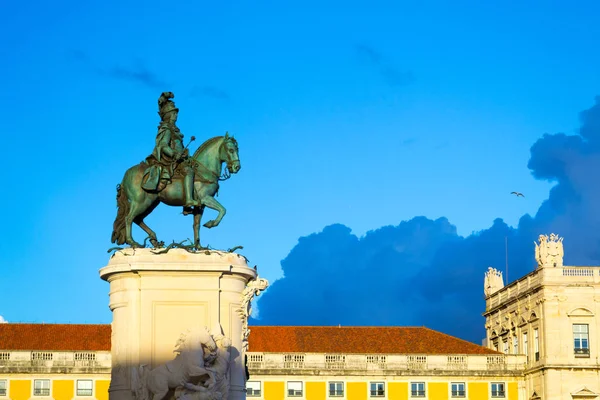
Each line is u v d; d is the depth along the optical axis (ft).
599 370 213.66
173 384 69.26
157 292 71.46
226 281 72.23
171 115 75.31
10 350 203.51
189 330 70.23
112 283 72.79
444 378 217.15
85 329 214.28
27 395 202.28
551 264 217.77
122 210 74.64
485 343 255.29
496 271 247.91
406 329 228.02
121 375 71.00
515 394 219.20
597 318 215.72
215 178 75.00
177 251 71.97
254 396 212.43
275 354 214.28
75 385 203.41
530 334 221.87
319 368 214.07
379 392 215.31
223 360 70.08
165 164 74.23
